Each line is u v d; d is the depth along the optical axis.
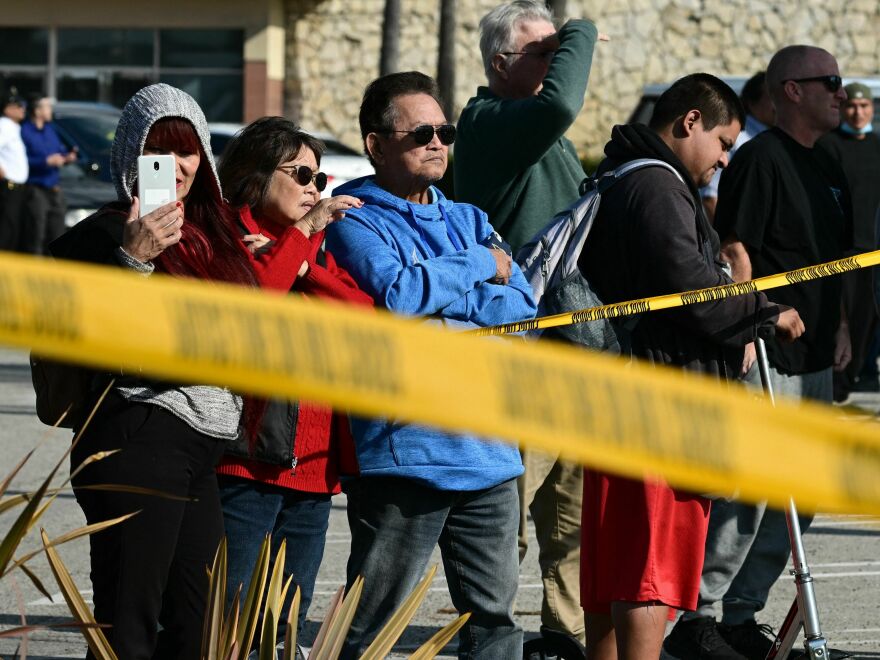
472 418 4.86
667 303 13.02
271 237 13.89
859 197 29.59
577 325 13.91
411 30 86.00
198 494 11.55
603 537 13.09
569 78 16.14
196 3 86.12
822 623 18.89
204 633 9.72
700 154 14.36
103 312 4.62
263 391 4.72
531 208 16.88
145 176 11.20
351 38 86.94
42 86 88.44
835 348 17.75
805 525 16.92
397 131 14.02
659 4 84.38
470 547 13.25
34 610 18.95
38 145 57.00
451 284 13.23
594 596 13.38
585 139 84.94
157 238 10.80
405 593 12.95
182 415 11.05
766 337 13.62
